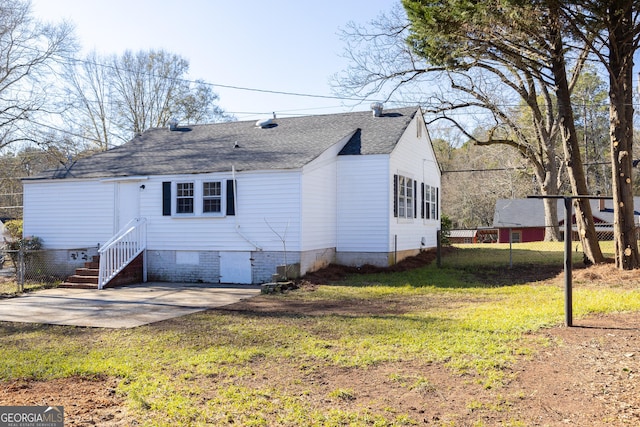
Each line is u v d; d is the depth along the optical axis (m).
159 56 42.12
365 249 18.67
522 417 5.32
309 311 11.41
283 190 16.62
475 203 56.16
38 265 19.55
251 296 14.06
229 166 17.31
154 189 18.31
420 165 23.03
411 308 11.55
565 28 14.66
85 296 14.60
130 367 7.20
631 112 15.36
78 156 34.78
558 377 6.39
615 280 14.08
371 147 18.92
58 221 19.70
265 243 16.84
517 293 13.26
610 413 5.32
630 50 14.83
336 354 7.63
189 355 7.79
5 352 8.34
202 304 12.79
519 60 17.41
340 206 19.00
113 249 16.92
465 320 9.77
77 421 5.32
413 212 21.72
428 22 15.32
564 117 16.78
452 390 6.09
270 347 8.16
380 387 6.25
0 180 44.91
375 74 23.92
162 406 5.69
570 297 8.96
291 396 5.98
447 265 18.95
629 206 15.14
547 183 30.27
